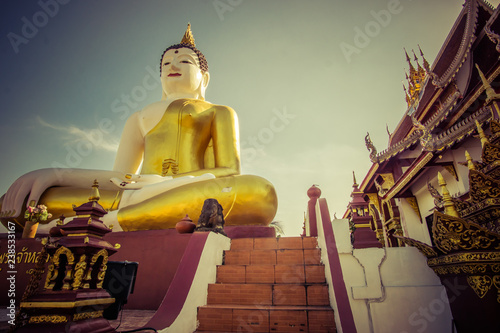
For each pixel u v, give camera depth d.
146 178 8.43
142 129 10.61
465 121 6.52
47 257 2.58
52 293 2.37
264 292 4.05
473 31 7.82
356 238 4.66
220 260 4.88
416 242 3.98
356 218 4.77
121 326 3.70
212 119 10.44
